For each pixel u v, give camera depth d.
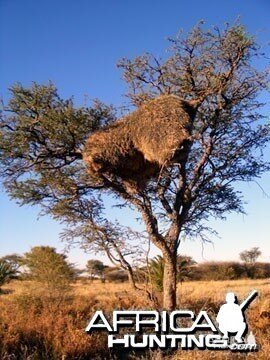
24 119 12.38
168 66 13.98
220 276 43.44
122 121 11.75
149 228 13.21
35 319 12.15
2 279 25.06
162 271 17.48
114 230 14.37
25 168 13.38
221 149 15.02
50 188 14.59
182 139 10.60
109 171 11.92
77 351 10.29
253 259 50.50
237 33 13.09
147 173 12.09
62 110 12.28
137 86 14.60
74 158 13.30
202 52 13.59
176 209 14.08
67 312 14.82
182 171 13.77
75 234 14.98
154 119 10.98
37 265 19.83
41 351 10.24
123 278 50.28
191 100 12.98
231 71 13.48
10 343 10.33
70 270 20.34
